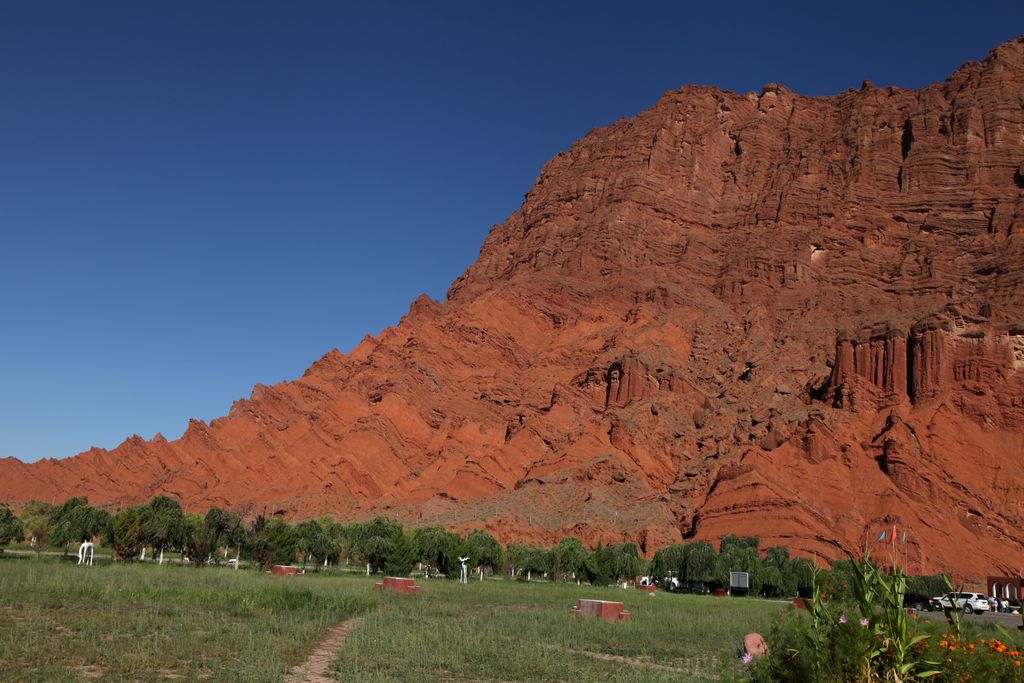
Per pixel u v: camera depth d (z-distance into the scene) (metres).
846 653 20.95
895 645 21.00
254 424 196.12
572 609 56.19
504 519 137.12
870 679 20.80
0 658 26.61
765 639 24.42
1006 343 166.62
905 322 181.38
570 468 156.12
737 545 120.75
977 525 142.00
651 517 142.12
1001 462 151.25
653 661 36.19
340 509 157.12
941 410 157.50
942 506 142.88
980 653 22.02
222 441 189.50
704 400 182.50
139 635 33.09
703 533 138.38
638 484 153.62
